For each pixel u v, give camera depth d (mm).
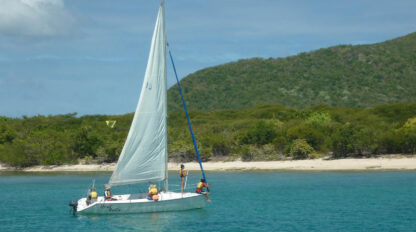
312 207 38812
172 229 30797
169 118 131500
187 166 82062
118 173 32875
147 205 33875
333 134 77375
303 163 75250
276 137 83625
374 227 31078
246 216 35156
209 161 84625
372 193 45531
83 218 35031
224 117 133500
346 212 36344
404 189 47562
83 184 62125
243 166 78188
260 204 40750
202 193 35719
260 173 69188
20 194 51688
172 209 34562
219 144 85938
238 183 57219
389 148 74188
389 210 36719
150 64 32688
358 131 76438
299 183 55312
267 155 80375
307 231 30297
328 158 76125
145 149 33000
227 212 36750
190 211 35344
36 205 43000
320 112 118375
